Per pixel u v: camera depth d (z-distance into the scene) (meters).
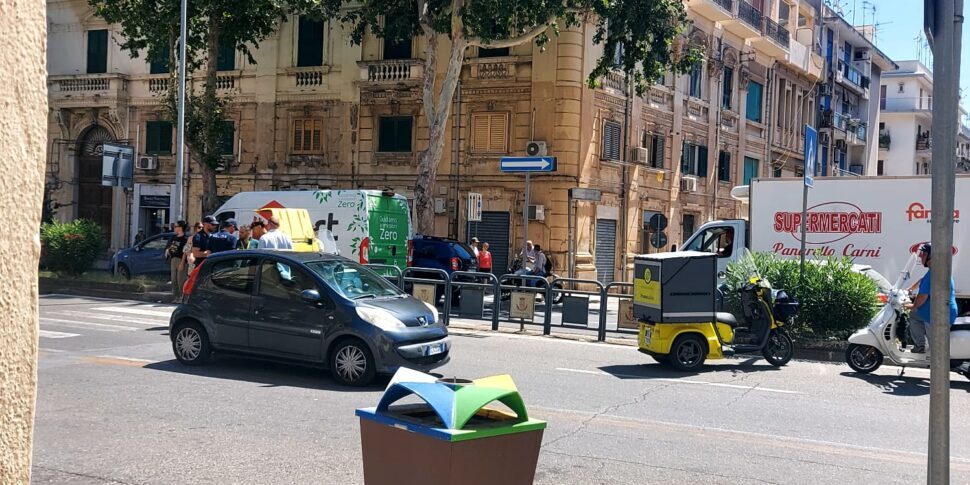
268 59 31.38
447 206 28.69
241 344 10.76
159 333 14.19
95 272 25.39
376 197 20.75
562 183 27.09
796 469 6.85
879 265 17.67
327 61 30.44
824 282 14.41
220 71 32.16
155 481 6.06
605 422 8.36
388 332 10.03
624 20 23.06
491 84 28.00
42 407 8.40
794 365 12.87
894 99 65.19
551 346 14.39
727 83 36.31
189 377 10.28
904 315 11.80
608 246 29.36
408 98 29.11
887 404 9.84
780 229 18.62
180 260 19.69
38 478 6.07
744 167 38.12
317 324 10.28
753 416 8.92
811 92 44.53
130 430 7.56
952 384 11.54
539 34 25.83
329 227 20.53
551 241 27.19
